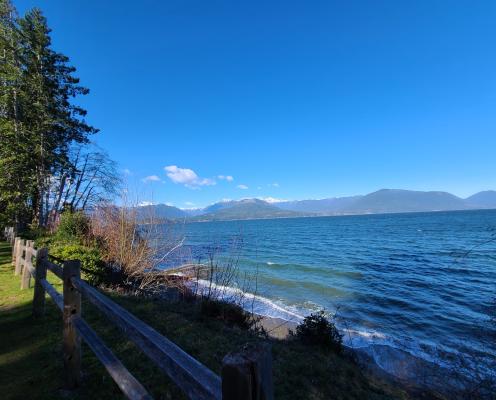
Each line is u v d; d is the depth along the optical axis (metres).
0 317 5.25
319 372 5.00
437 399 5.74
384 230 56.69
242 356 0.99
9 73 19.55
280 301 12.64
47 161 21.05
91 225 13.33
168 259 12.51
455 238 36.19
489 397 5.02
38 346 4.18
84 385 3.25
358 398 4.59
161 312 6.50
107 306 2.22
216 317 7.05
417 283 15.52
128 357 4.01
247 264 21.80
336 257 25.27
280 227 83.50
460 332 9.22
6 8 20.06
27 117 20.86
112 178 23.23
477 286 14.41
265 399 0.99
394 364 7.34
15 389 3.19
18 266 8.27
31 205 21.64
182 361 1.36
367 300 12.86
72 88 23.67
